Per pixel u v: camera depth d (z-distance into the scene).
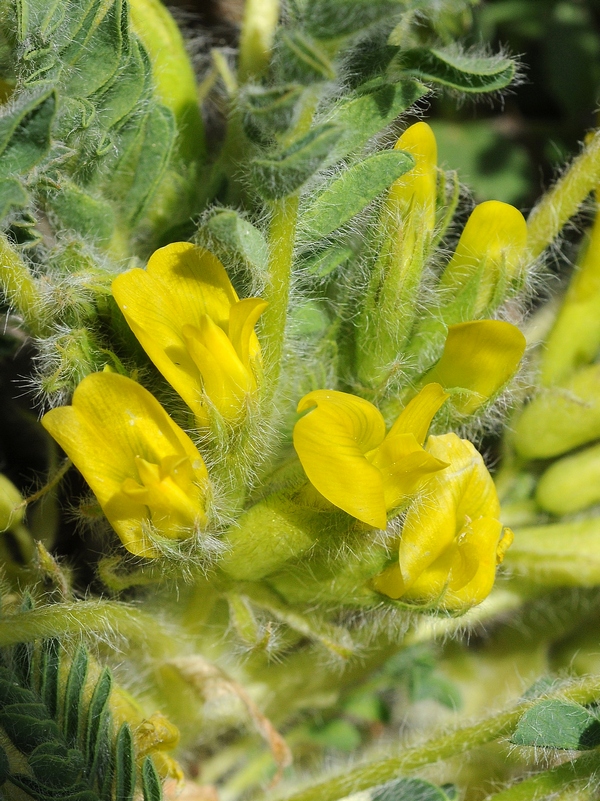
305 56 0.19
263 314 0.21
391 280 0.22
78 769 0.21
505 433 0.25
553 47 0.30
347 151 0.21
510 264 0.22
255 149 0.20
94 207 0.22
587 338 0.25
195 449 0.21
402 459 0.21
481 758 0.25
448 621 0.25
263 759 0.25
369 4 0.19
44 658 0.21
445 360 0.21
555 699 0.21
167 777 0.22
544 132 0.30
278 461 0.22
